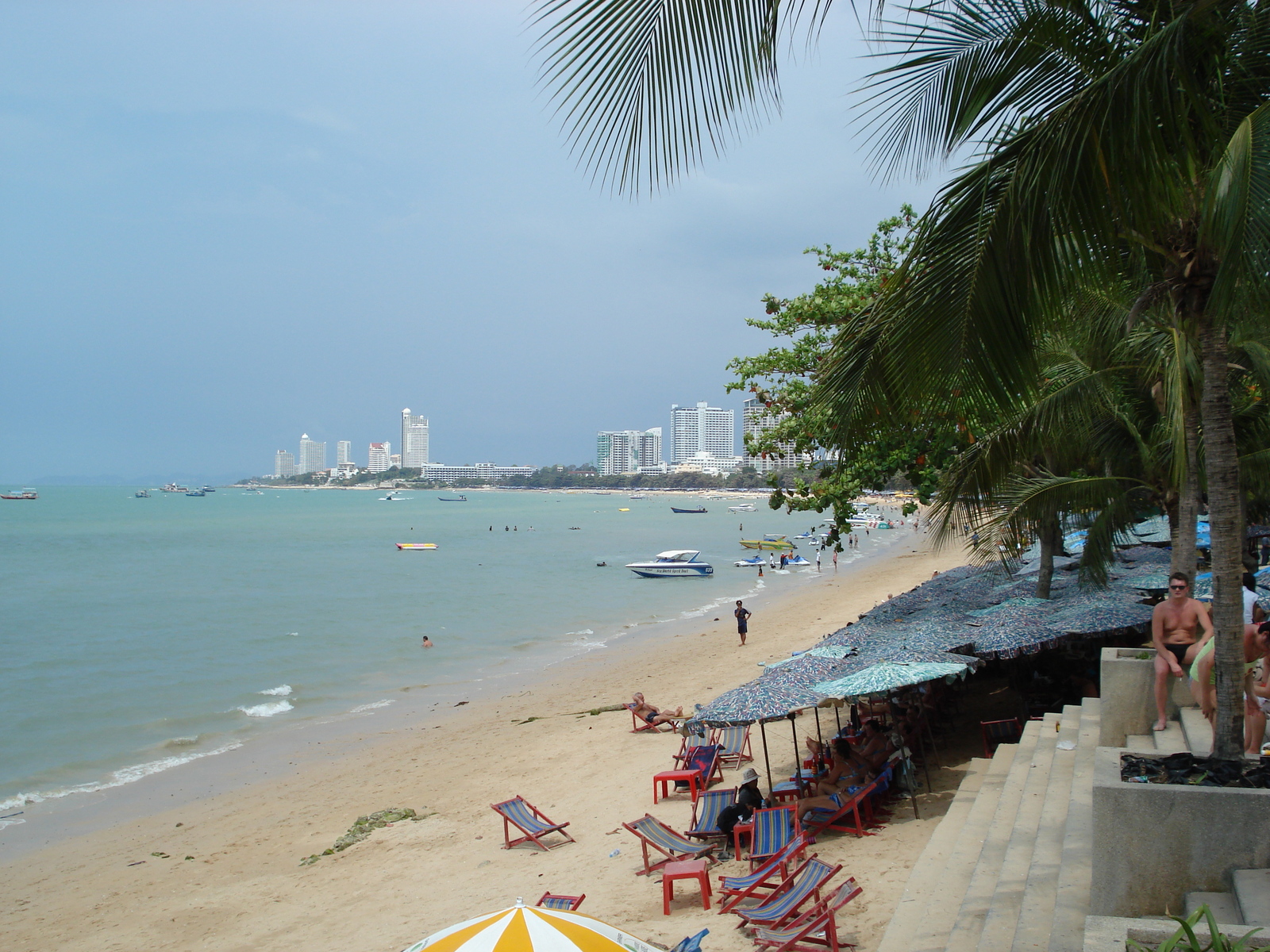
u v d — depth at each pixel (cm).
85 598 4919
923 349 488
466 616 4225
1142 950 385
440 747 1970
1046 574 1625
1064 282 451
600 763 1650
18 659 3156
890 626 1530
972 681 1877
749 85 359
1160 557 2034
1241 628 539
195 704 2502
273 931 1052
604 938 465
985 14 523
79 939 1096
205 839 1475
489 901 1038
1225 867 460
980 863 675
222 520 14800
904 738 1274
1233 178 420
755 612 4116
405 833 1362
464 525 13188
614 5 338
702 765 1391
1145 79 414
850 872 906
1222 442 543
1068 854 557
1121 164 423
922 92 564
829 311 1576
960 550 6719
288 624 3981
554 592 5184
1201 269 524
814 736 1609
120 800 1728
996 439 1148
